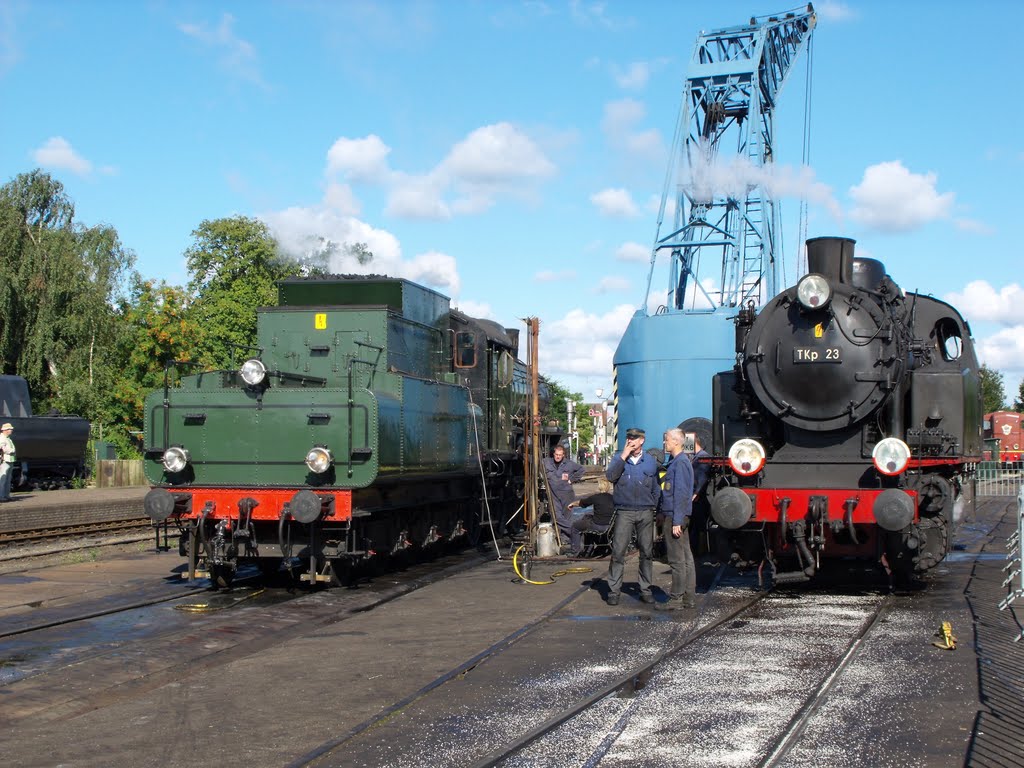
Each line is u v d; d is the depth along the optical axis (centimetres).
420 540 1410
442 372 1535
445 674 726
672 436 1023
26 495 2606
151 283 4338
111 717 631
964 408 1209
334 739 575
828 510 1055
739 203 2297
